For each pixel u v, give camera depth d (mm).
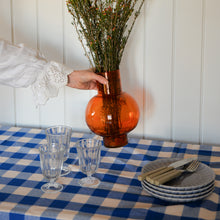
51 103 1712
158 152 1377
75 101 1680
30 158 1332
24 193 1072
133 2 1372
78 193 1070
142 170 1114
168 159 1199
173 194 979
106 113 1221
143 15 1485
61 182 1143
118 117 1225
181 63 1501
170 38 1485
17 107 1766
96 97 1261
